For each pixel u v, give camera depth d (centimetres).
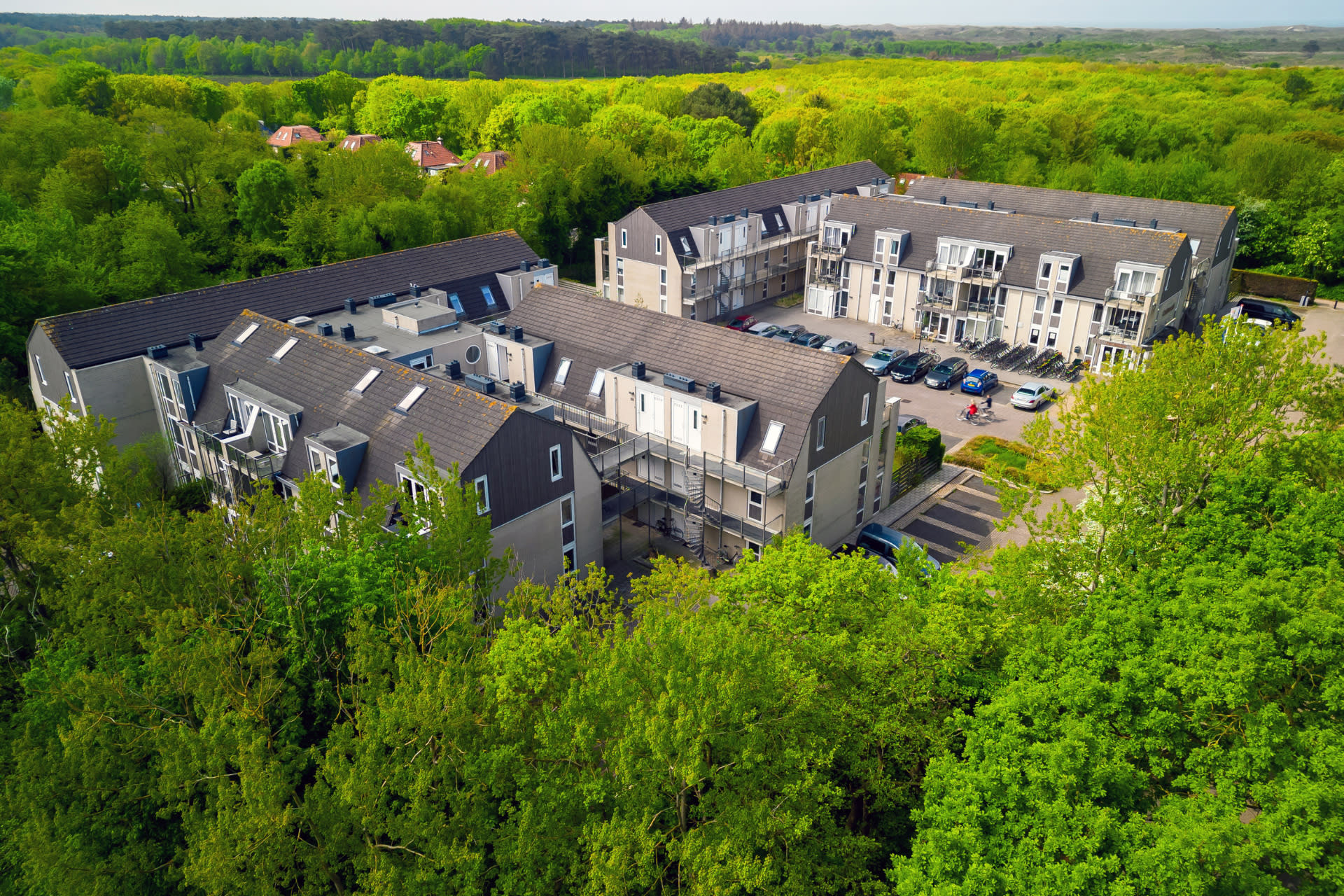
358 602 2405
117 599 2541
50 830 2036
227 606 2595
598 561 4366
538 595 2547
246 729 1973
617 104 19375
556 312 5447
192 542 2627
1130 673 2183
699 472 4366
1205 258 7556
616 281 8412
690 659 2027
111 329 5050
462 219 9038
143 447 3512
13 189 8231
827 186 9456
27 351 5756
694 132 13900
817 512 4466
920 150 11788
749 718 2080
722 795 2048
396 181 9362
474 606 2623
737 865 1814
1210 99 17350
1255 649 2100
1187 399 3100
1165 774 2114
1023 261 7275
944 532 4841
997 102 17238
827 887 2117
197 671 2058
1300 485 2766
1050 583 3016
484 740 2088
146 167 8675
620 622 2403
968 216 7712
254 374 4659
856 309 8269
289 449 4266
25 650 2975
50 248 6562
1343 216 9056
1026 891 1795
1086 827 1875
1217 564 2645
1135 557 2958
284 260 7769
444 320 5409
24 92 13288
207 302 5409
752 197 8694
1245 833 1816
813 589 2558
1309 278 9244
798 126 13762
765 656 2092
